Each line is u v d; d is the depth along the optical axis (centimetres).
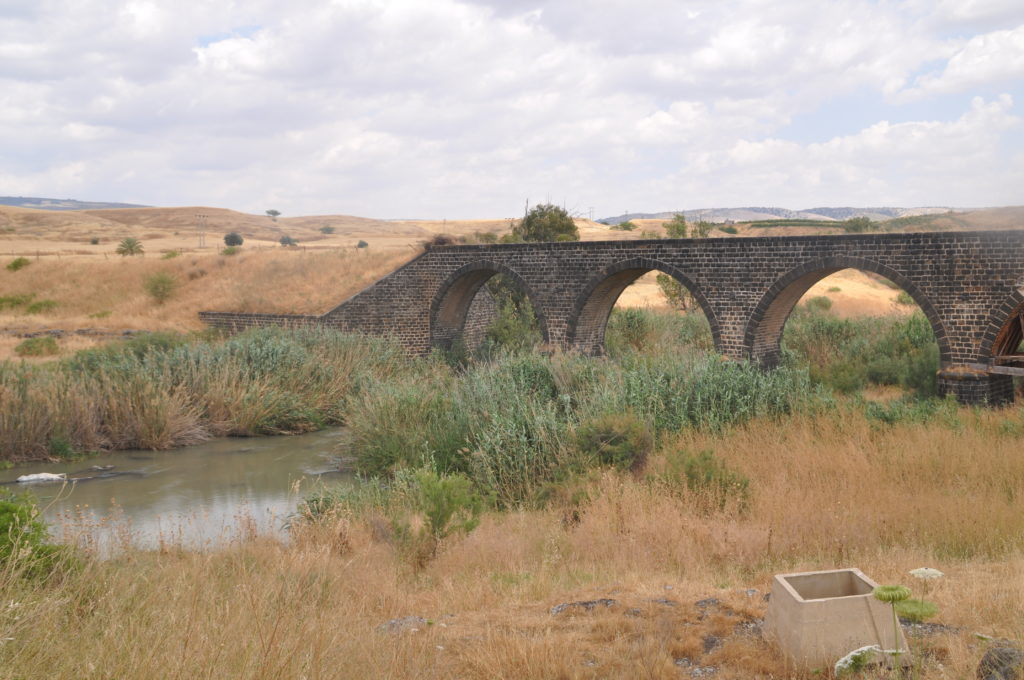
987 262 2302
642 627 643
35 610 538
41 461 2139
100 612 602
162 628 548
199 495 1802
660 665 554
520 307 4122
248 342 2838
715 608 687
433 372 3089
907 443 1463
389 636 628
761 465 1399
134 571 816
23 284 4675
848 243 2564
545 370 2183
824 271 2655
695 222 5600
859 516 1038
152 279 4331
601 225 12312
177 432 2348
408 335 3688
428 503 1166
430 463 1736
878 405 1862
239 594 681
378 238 14412
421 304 3712
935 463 1349
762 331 2845
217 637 541
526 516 1268
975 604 661
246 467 2080
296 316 3591
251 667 499
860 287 6888
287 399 2595
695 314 4366
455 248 3597
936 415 1778
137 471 2039
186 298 4288
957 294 2358
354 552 1037
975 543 941
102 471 2042
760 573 848
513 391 1948
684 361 2050
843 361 3088
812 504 1119
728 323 2856
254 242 12975
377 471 1923
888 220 8569
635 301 6134
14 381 2266
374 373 2984
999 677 483
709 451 1348
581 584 859
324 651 535
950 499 1134
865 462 1354
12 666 481
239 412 2489
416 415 2045
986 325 2312
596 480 1342
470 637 655
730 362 2027
